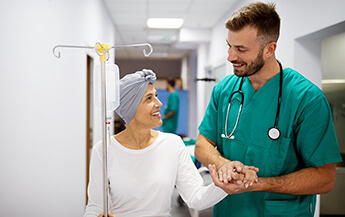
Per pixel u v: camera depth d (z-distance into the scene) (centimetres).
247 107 125
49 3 207
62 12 236
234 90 132
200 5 452
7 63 150
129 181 119
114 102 100
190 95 859
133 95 119
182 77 1039
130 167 121
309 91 114
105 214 99
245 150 125
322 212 311
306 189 110
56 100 222
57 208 224
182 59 1042
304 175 111
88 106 363
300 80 118
